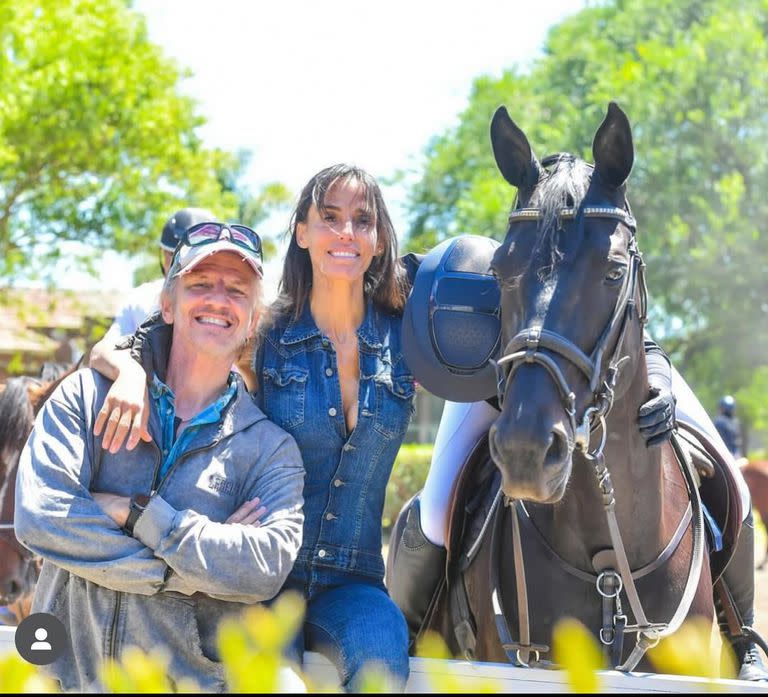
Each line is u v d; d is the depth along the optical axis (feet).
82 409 9.27
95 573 8.56
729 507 11.43
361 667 9.18
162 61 67.62
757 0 85.51
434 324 11.05
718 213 73.56
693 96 74.59
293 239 10.97
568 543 10.22
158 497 8.75
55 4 59.06
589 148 76.79
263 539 8.82
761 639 11.98
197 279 9.57
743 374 85.81
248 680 4.88
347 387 10.73
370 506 10.64
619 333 9.21
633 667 9.73
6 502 14.87
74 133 61.41
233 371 10.20
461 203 81.00
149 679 5.14
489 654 11.03
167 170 68.28
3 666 4.98
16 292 73.67
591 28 103.60
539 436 8.36
